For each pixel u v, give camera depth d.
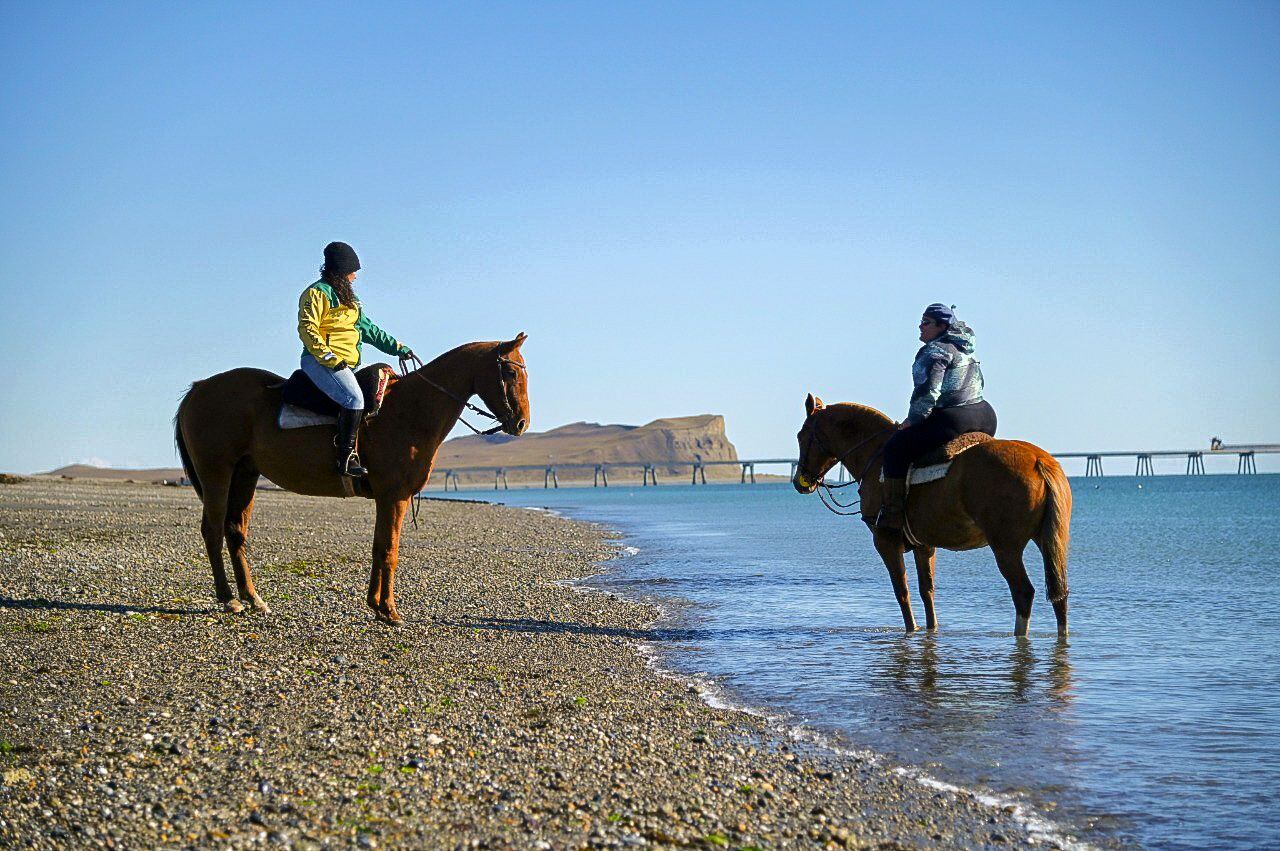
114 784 5.36
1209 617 12.97
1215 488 144.62
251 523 26.06
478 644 10.31
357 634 10.27
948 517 10.28
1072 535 32.94
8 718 6.57
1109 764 6.51
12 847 4.48
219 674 8.07
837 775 6.22
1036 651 10.38
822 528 40.88
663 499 120.69
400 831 4.90
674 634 11.80
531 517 47.44
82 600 11.28
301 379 10.52
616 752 6.46
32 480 50.75
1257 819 5.53
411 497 11.15
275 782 5.50
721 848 4.89
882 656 10.24
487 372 10.77
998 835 5.28
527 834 4.93
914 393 10.28
